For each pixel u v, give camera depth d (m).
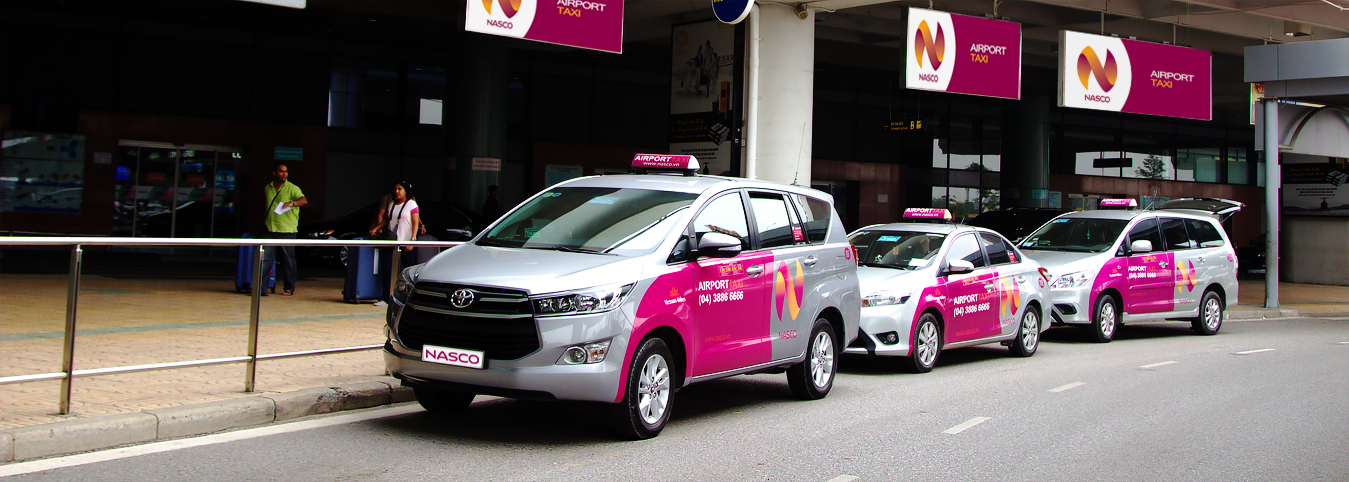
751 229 7.61
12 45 21.98
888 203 32.94
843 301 8.69
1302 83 20.16
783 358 7.87
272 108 24.56
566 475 5.57
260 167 24.47
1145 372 10.85
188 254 6.69
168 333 6.55
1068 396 9.05
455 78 24.03
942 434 7.15
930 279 10.52
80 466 5.28
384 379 7.75
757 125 17.12
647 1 17.91
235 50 24.12
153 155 23.55
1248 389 9.72
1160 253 14.84
